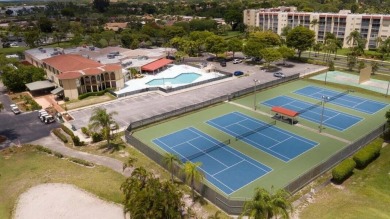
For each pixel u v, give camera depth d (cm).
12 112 7538
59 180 4600
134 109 7531
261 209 2875
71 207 4003
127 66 10638
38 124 6800
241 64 11962
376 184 4259
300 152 5297
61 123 6812
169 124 6625
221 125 6506
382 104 7469
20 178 4706
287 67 11275
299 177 4153
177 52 13000
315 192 4131
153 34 16538
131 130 6341
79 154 5372
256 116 6925
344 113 6962
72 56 10094
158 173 4684
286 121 6606
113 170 4803
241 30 19925
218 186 4375
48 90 9069
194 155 5291
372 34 14175
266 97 8150
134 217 3114
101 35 16100
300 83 9300
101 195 4203
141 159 5131
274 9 19538
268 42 13750
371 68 9762
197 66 11675
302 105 7525
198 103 7481
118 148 5559
